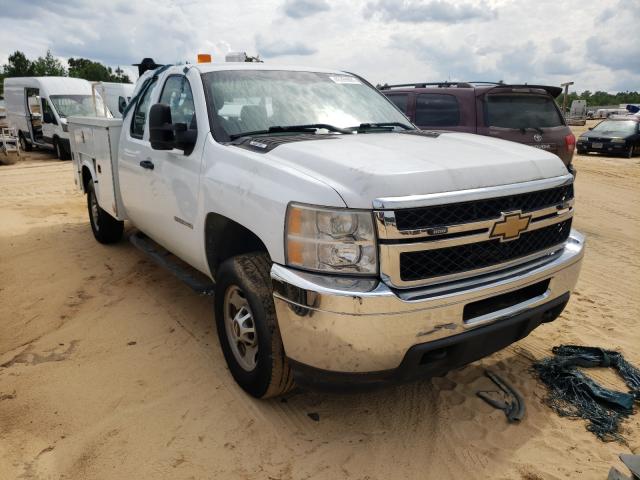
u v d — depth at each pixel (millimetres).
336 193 2523
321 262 2551
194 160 3604
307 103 3967
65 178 12453
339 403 3260
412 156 2836
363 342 2488
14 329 4289
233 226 3377
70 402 3268
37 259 6000
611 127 19516
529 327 3055
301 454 2816
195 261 3855
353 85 4434
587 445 2918
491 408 3225
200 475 2668
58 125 16219
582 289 5246
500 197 2740
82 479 2648
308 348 2623
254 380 3121
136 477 2658
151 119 3613
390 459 2789
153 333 4156
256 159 3033
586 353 3832
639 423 3115
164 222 4207
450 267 2631
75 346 3977
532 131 6766
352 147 3004
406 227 2473
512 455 2832
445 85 7719
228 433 2973
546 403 3289
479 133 6727
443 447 2883
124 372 3600
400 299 2467
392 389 3410
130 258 5945
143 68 5418
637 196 10836
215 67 4023
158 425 3043
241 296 3209
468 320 2697
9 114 20641
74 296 4910
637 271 5820
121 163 5023
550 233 3133
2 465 2742
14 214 8391
